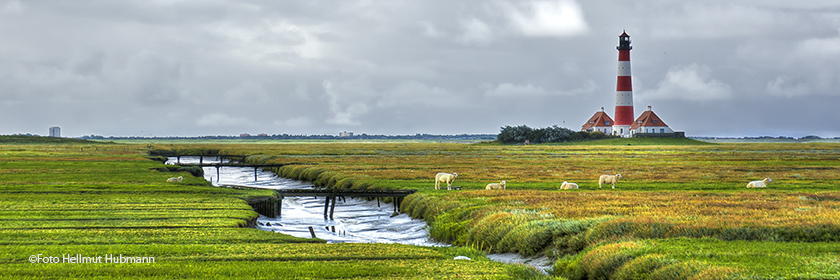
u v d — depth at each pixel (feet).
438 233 131.44
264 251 91.71
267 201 171.22
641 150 558.56
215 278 73.67
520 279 77.00
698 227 91.91
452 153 530.68
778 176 244.42
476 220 125.59
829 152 514.27
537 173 268.62
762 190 184.65
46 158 374.63
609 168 304.09
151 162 343.05
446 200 158.10
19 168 281.33
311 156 469.16
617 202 137.49
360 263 84.53
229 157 544.21
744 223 93.97
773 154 467.52
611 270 76.64
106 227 114.83
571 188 191.83
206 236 105.50
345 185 241.55
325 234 139.54
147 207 144.46
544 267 92.58
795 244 81.87
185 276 74.69
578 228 100.68
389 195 184.96
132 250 90.22
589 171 280.92
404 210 174.81
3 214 128.57
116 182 217.15
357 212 185.68
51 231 107.34
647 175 251.39
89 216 127.85
